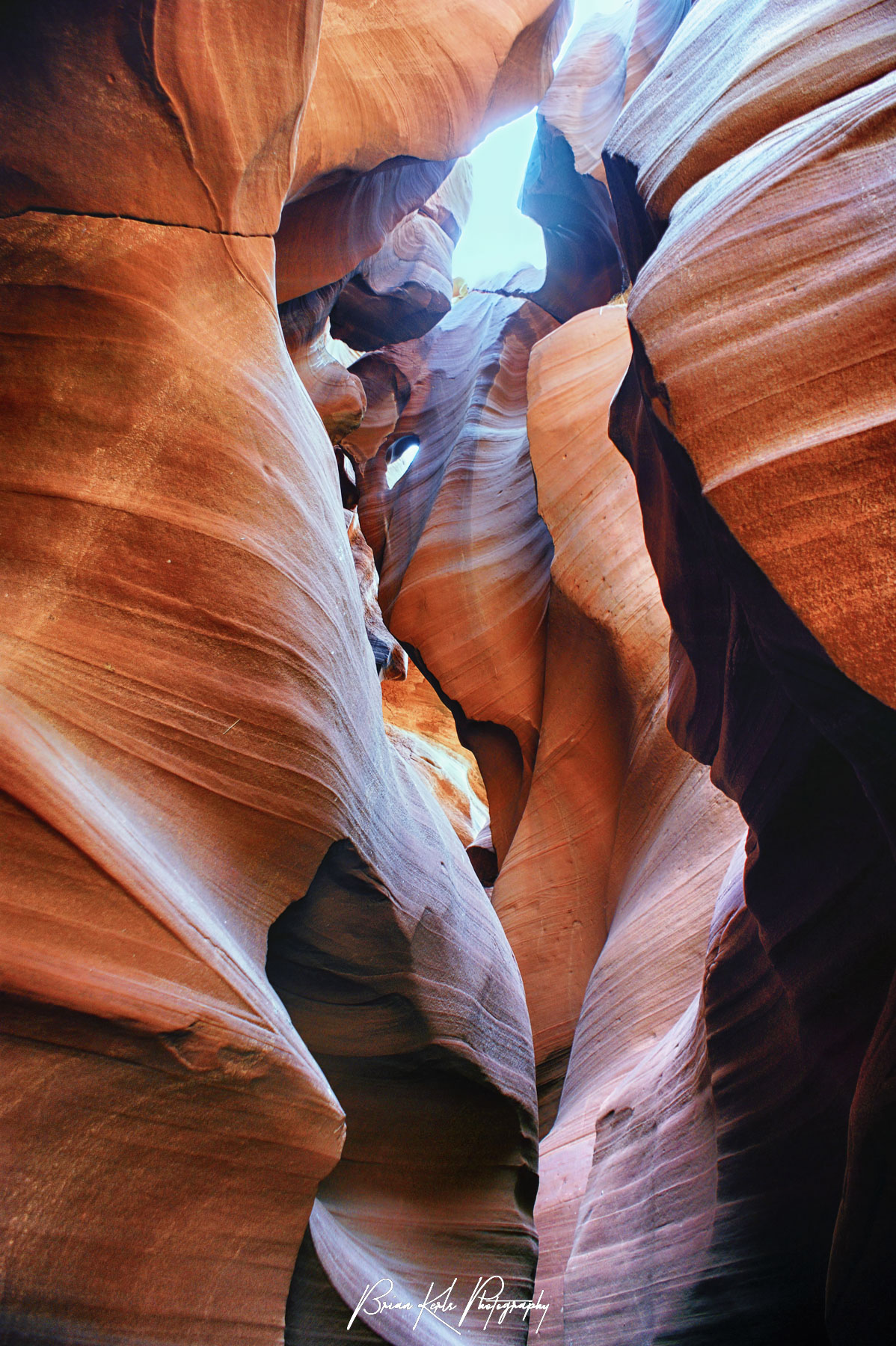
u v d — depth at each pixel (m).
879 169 2.45
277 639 3.53
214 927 2.87
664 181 3.32
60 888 2.42
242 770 3.34
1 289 3.17
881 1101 2.79
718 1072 4.69
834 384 2.21
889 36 2.81
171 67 3.20
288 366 4.09
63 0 2.96
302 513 3.85
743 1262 4.27
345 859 4.04
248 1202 2.69
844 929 3.45
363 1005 4.55
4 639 2.84
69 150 3.17
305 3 3.52
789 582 2.07
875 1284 3.10
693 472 2.42
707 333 2.53
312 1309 3.36
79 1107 2.27
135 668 3.08
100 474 3.18
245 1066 2.65
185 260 3.46
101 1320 2.24
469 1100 5.07
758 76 3.15
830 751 3.18
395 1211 4.88
